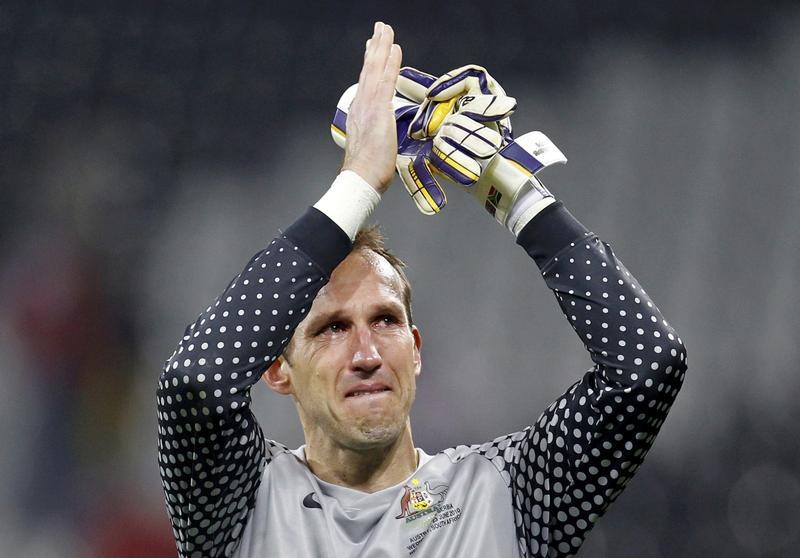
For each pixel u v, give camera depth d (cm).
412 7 3369
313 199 3097
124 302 2872
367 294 945
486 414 2677
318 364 940
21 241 2962
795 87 3191
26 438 2602
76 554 2475
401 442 979
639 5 3325
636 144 3128
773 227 3041
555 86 3228
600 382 898
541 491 938
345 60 3334
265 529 948
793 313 2936
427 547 930
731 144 3128
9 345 2720
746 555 2438
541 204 932
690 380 2803
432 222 2978
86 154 3167
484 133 902
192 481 910
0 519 2500
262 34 3366
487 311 2877
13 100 3247
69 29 3369
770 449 2594
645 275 2997
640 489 2462
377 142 923
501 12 3341
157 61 3328
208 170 3170
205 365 872
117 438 2653
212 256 2998
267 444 1008
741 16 3278
